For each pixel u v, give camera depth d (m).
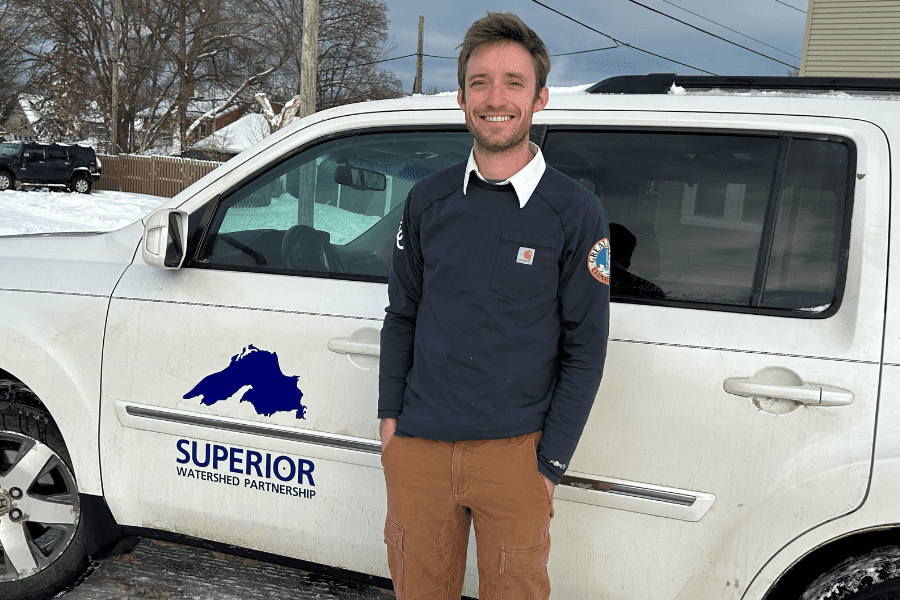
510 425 1.72
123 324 2.37
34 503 2.51
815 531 1.81
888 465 1.74
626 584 1.99
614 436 1.95
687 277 1.98
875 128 1.89
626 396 1.93
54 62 36.88
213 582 2.76
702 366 1.88
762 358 1.84
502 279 1.66
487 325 1.68
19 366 2.45
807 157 1.92
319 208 2.35
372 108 2.31
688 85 2.19
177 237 2.25
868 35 14.78
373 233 2.33
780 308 1.89
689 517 1.90
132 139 37.41
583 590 2.04
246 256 2.34
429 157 2.29
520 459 1.74
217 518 2.35
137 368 2.36
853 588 1.80
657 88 2.20
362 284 2.22
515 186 1.65
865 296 1.80
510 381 1.70
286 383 2.21
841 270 1.85
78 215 17.70
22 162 22.09
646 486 1.93
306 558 2.29
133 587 2.70
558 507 2.02
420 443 1.79
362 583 2.28
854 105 1.94
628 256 2.03
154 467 2.39
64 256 2.57
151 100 37.69
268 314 2.23
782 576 1.94
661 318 1.94
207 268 2.36
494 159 1.68
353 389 2.14
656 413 1.91
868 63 14.86
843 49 15.03
